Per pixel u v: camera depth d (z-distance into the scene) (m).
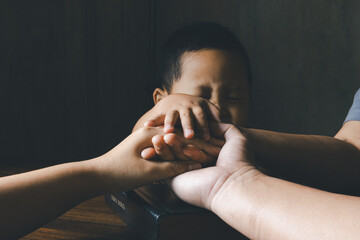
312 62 1.71
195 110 0.48
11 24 1.68
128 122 1.81
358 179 0.52
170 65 0.87
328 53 1.69
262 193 0.31
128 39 1.78
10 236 0.35
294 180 0.50
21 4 1.68
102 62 1.76
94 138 1.79
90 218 0.49
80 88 1.75
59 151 1.76
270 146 0.49
